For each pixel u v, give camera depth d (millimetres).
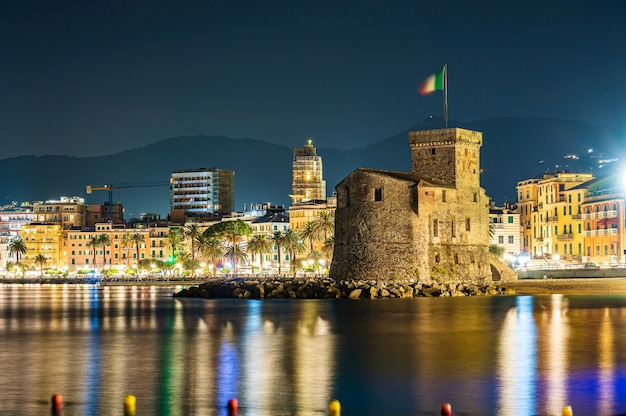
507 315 126062
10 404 64188
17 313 149375
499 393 67000
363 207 177375
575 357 83688
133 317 135375
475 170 185625
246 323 120438
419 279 171625
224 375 75312
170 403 64188
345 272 179375
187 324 120812
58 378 74438
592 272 188875
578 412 60531
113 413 61312
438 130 182000
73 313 147250
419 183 172125
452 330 107312
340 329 110250
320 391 68250
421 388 69125
